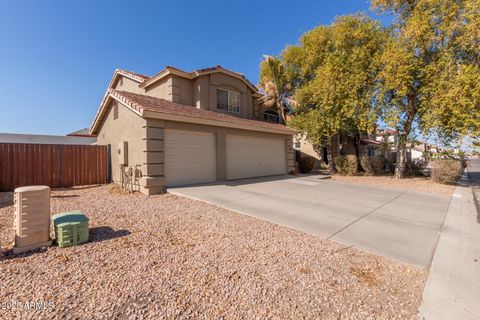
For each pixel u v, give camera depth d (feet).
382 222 17.04
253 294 7.91
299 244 12.51
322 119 49.01
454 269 10.12
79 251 10.82
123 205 19.94
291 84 62.95
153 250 11.18
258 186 31.55
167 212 18.15
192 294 7.80
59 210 17.63
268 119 65.57
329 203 22.66
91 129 39.19
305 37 56.90
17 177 26.53
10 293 7.54
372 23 43.70
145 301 7.35
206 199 22.58
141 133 26.40
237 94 48.52
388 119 40.91
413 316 7.04
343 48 46.26
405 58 35.53
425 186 35.60
